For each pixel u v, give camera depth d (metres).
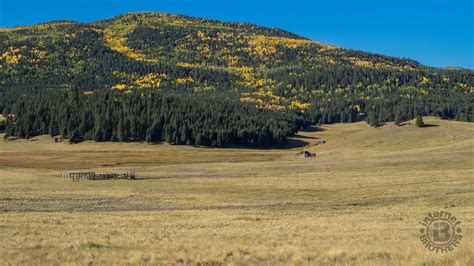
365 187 73.25
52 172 105.06
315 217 44.81
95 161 135.38
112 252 25.91
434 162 99.81
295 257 23.55
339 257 23.30
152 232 34.34
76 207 54.19
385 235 31.36
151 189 73.25
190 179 88.88
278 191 70.75
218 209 53.44
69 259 24.19
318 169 101.62
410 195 63.06
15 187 72.88
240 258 24.39
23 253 25.56
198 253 25.16
